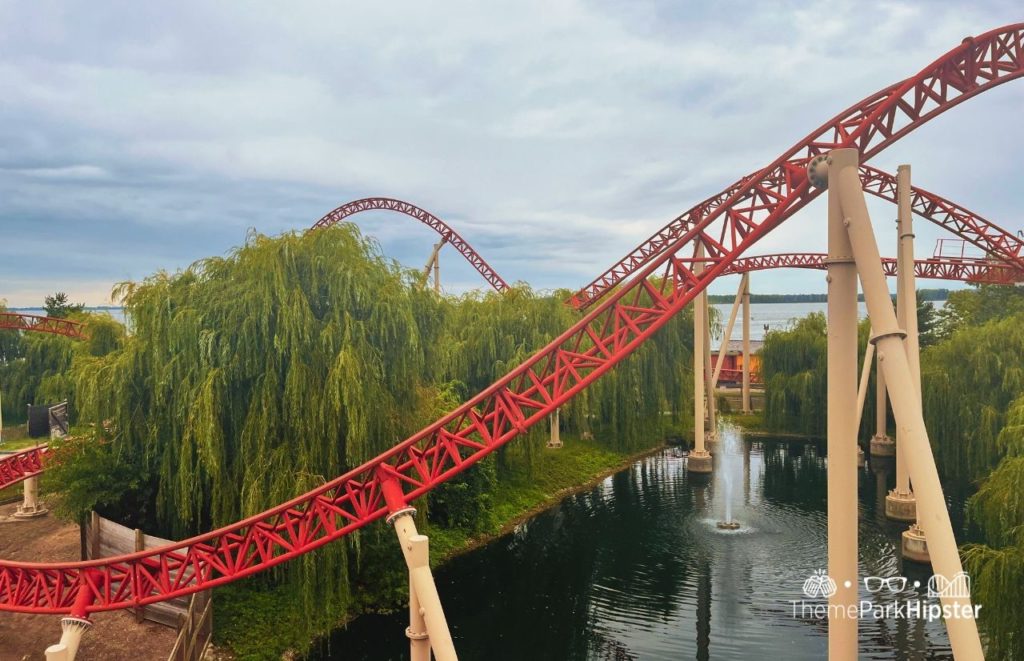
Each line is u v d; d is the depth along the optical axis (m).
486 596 24.77
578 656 20.08
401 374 22.38
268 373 20.03
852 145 16.12
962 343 37.81
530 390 18.28
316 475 19.62
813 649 19.95
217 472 19.53
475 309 39.81
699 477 42.25
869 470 41.94
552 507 36.38
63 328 53.03
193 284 21.39
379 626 22.09
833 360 13.17
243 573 16.38
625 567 27.11
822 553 28.16
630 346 17.92
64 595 16.78
